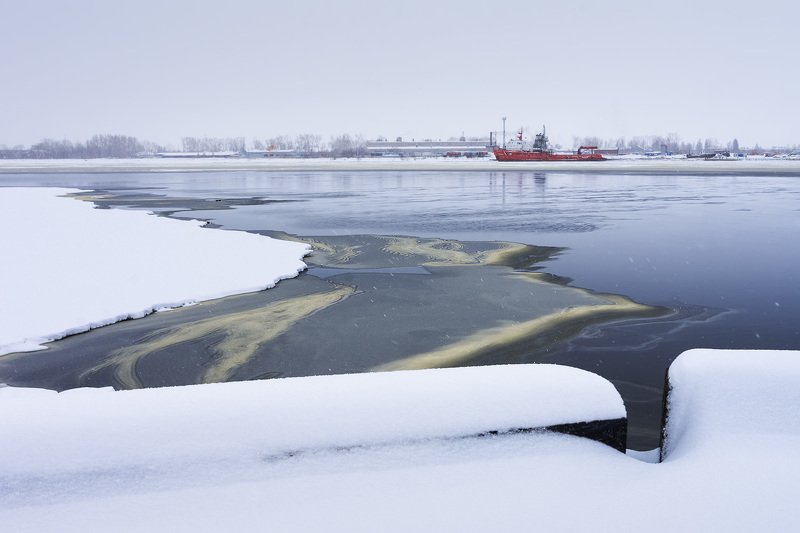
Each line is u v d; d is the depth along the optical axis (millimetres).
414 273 12781
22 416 1683
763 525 1501
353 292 10914
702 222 21703
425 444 1760
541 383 1923
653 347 7762
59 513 1529
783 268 13086
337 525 1516
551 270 13078
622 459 1813
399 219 23234
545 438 1831
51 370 7113
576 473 1709
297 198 34750
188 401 1758
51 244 15281
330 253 15445
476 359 7410
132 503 1562
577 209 26938
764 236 18062
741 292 10844
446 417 1799
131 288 10656
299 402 1780
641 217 23469
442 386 1874
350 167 85312
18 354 7598
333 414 1760
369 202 31547
